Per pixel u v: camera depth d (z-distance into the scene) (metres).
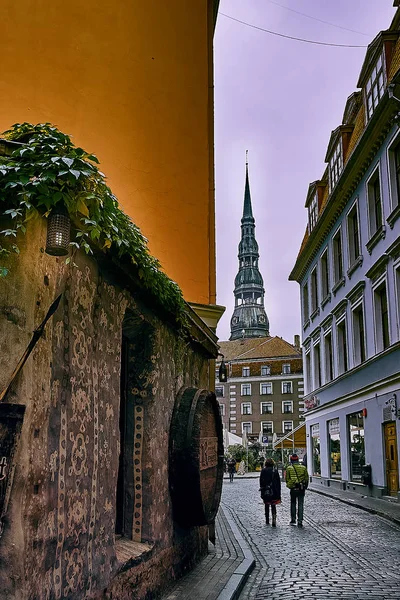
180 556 7.48
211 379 11.62
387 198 20.14
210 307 11.65
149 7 11.87
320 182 31.81
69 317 4.46
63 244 3.98
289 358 80.50
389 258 19.94
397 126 18.89
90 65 10.86
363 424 23.59
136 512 6.32
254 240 176.50
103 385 5.11
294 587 7.80
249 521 15.77
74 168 4.08
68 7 10.75
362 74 22.89
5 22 10.21
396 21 20.58
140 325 6.51
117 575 5.19
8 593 3.52
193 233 11.85
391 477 20.30
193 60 12.45
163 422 6.91
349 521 15.66
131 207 11.13
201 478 7.12
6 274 3.71
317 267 32.41
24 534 3.60
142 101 11.46
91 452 4.74
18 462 3.66
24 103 10.04
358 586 7.87
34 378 3.86
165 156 11.67
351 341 25.08
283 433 78.44
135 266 5.54
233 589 7.04
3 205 3.94
